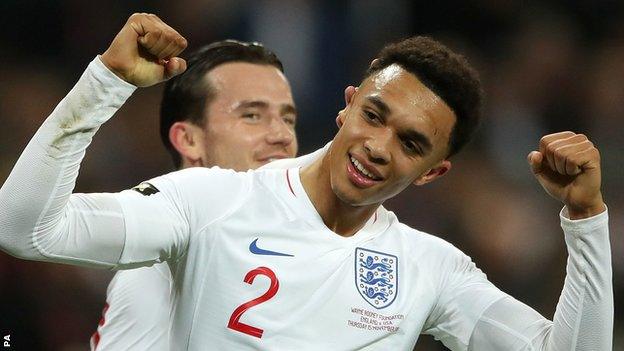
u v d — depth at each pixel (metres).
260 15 26.95
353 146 9.21
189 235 9.12
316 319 9.20
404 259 9.84
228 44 13.02
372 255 9.66
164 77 8.51
